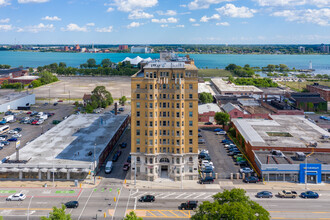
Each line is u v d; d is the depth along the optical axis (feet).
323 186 367.86
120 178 393.50
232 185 372.38
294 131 511.81
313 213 303.68
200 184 376.27
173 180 386.93
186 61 465.88
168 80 375.86
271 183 377.09
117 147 520.83
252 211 227.61
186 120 380.78
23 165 385.91
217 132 605.31
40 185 370.94
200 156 468.75
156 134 382.01
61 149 446.60
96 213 304.30
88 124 590.14
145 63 435.53
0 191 352.49
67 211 307.78
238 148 510.99
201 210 240.94
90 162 395.96
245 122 576.61
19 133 603.67
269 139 465.47
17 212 304.71
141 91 374.02
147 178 386.52
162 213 305.94
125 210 311.27
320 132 506.48
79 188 362.74
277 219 291.38
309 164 374.63
